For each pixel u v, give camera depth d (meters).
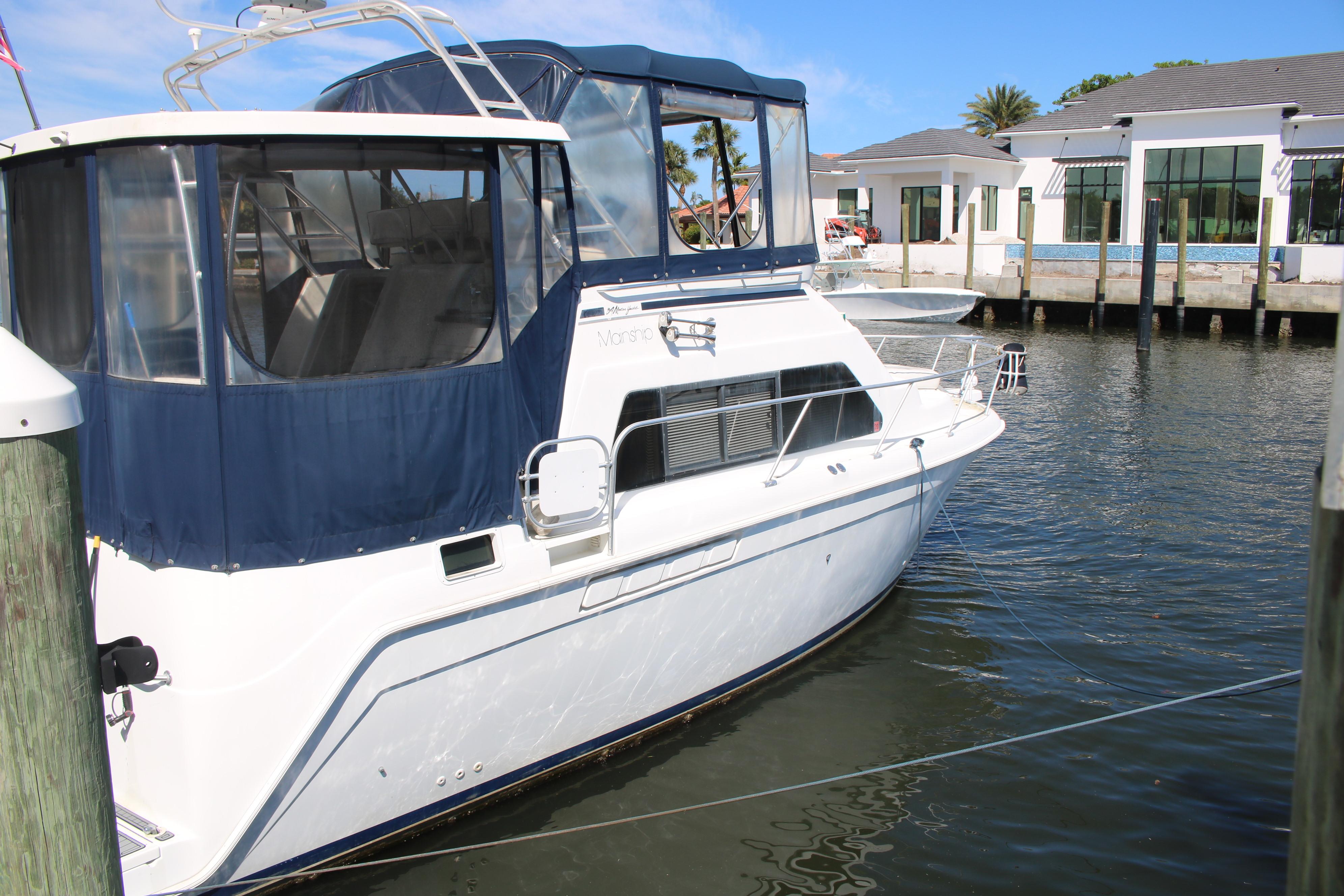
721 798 4.57
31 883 2.33
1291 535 8.21
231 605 3.32
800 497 5.13
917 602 6.95
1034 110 53.75
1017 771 4.87
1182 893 3.98
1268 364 18.06
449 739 3.94
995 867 4.15
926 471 5.99
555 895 3.91
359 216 3.49
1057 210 30.41
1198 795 4.65
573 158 4.32
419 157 3.61
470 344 3.80
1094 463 10.70
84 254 3.55
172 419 3.29
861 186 32.84
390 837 3.98
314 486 3.42
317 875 3.77
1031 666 5.96
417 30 3.76
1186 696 5.57
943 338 7.21
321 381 3.41
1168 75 29.62
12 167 3.87
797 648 5.74
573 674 4.30
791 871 4.10
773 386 5.37
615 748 4.82
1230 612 6.72
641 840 4.26
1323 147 24.38
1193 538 8.21
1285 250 23.41
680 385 4.85
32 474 2.19
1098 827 4.42
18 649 2.22
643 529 4.36
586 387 4.39
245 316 3.27
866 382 5.93
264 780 3.40
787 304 5.46
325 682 3.46
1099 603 6.91
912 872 4.11
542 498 3.92
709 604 4.83
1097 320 24.89
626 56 4.56
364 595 3.54
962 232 31.70
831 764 4.88
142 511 3.42
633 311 4.61
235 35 3.99
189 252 3.18
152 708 3.43
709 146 5.38
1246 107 25.11
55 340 3.81
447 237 3.72
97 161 3.35
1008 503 9.35
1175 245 26.78
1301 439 11.60
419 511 3.68
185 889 3.33
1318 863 1.72
